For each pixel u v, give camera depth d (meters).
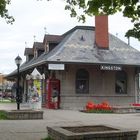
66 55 33.09
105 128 12.09
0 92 77.50
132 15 9.60
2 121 19.52
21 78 49.03
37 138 13.01
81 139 10.34
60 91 33.16
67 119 21.55
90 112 28.08
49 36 38.38
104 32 36.22
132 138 11.16
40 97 30.44
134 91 35.97
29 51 47.50
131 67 35.50
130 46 37.59
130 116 24.59
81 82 33.97
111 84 35.06
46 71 35.44
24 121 19.66
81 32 37.22
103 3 9.60
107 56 34.81
